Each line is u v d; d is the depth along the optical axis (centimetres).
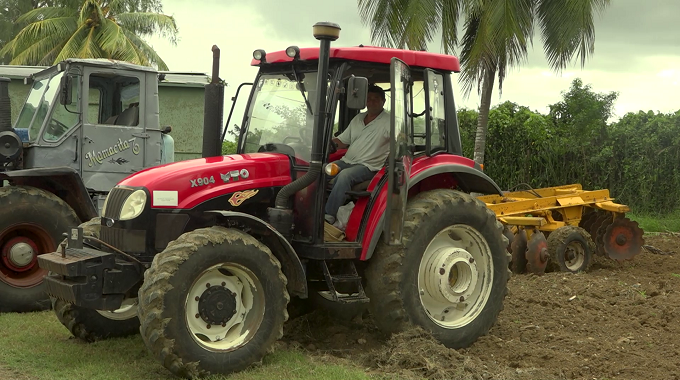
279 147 577
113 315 595
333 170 527
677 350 560
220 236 484
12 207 714
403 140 535
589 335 611
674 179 1603
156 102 834
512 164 1712
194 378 471
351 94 508
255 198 543
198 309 484
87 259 484
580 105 1709
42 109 793
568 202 983
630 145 1645
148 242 512
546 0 1483
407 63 575
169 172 525
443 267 573
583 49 1464
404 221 558
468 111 1789
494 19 1412
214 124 616
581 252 954
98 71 796
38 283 727
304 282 519
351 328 628
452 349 551
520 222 906
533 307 708
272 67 600
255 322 500
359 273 570
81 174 789
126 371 503
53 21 2473
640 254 1112
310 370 496
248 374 484
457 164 600
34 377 493
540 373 507
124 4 2617
